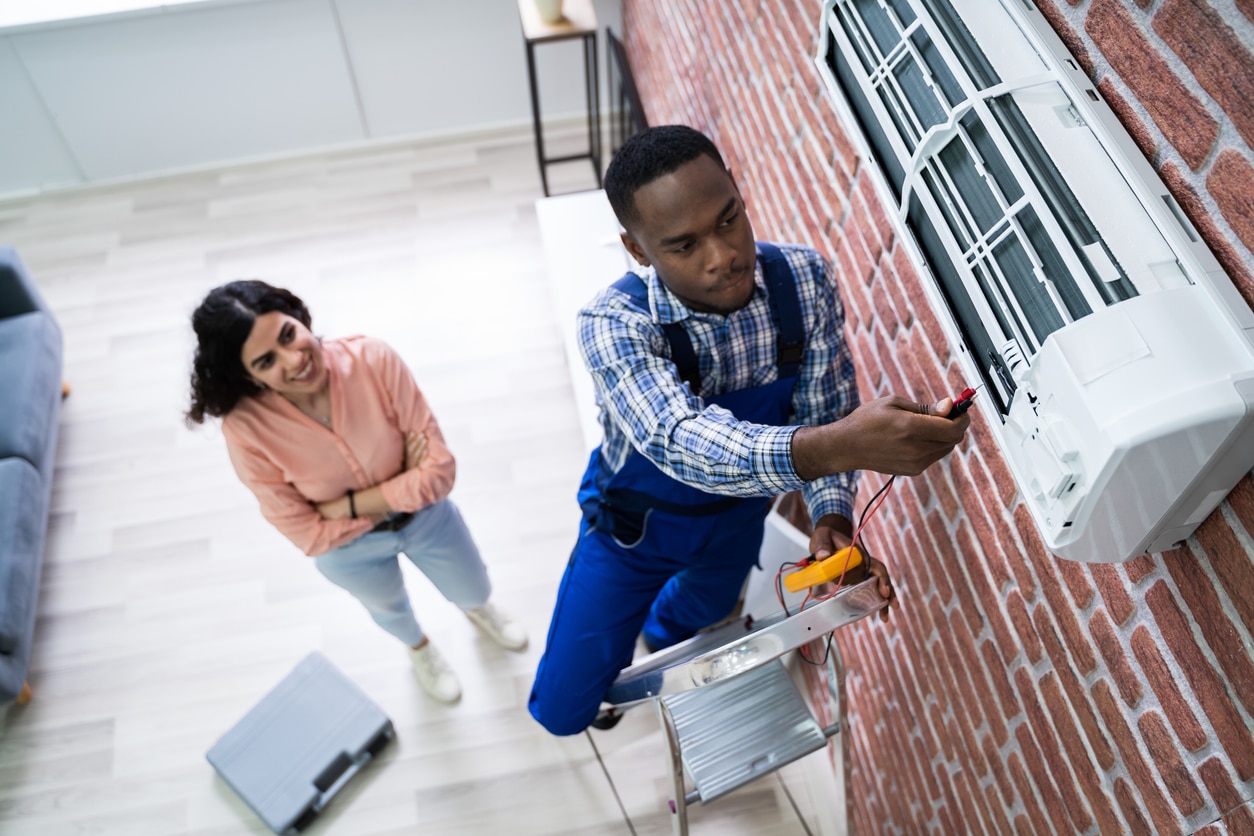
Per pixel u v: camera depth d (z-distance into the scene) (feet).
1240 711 3.05
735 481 3.80
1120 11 2.90
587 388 8.44
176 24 11.21
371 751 7.80
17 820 7.65
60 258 11.79
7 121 11.71
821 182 6.10
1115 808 3.89
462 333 10.72
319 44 11.69
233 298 5.35
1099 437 2.61
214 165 12.66
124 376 10.57
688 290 4.14
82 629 8.68
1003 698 4.69
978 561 4.72
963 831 5.43
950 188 3.34
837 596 4.42
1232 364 2.56
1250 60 2.52
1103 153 2.96
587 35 10.33
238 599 8.81
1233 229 2.65
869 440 3.33
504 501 9.37
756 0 6.71
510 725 8.02
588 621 5.93
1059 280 2.88
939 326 4.74
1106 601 3.66
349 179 12.51
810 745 5.50
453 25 11.84
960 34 3.29
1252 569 2.82
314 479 6.16
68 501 9.54
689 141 3.77
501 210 12.04
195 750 7.97
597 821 7.50
